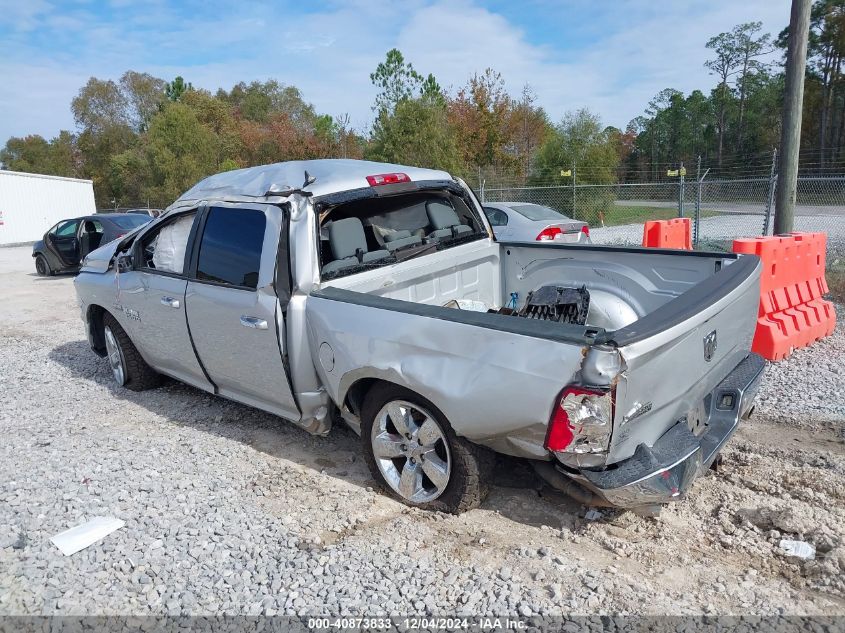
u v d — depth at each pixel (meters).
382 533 3.48
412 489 3.71
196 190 5.01
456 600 2.90
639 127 74.81
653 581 3.00
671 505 3.65
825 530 3.29
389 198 4.77
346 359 3.69
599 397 2.69
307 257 3.93
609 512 3.61
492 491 3.89
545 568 3.11
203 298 4.55
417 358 3.35
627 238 19.11
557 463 3.06
